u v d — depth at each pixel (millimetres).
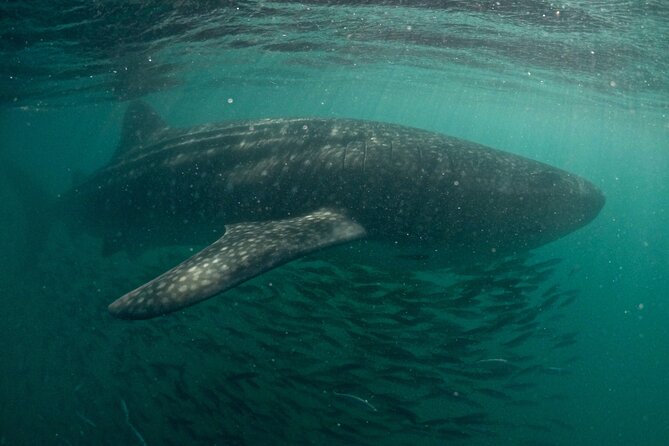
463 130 111375
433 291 8367
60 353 15203
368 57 20953
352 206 7012
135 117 10578
